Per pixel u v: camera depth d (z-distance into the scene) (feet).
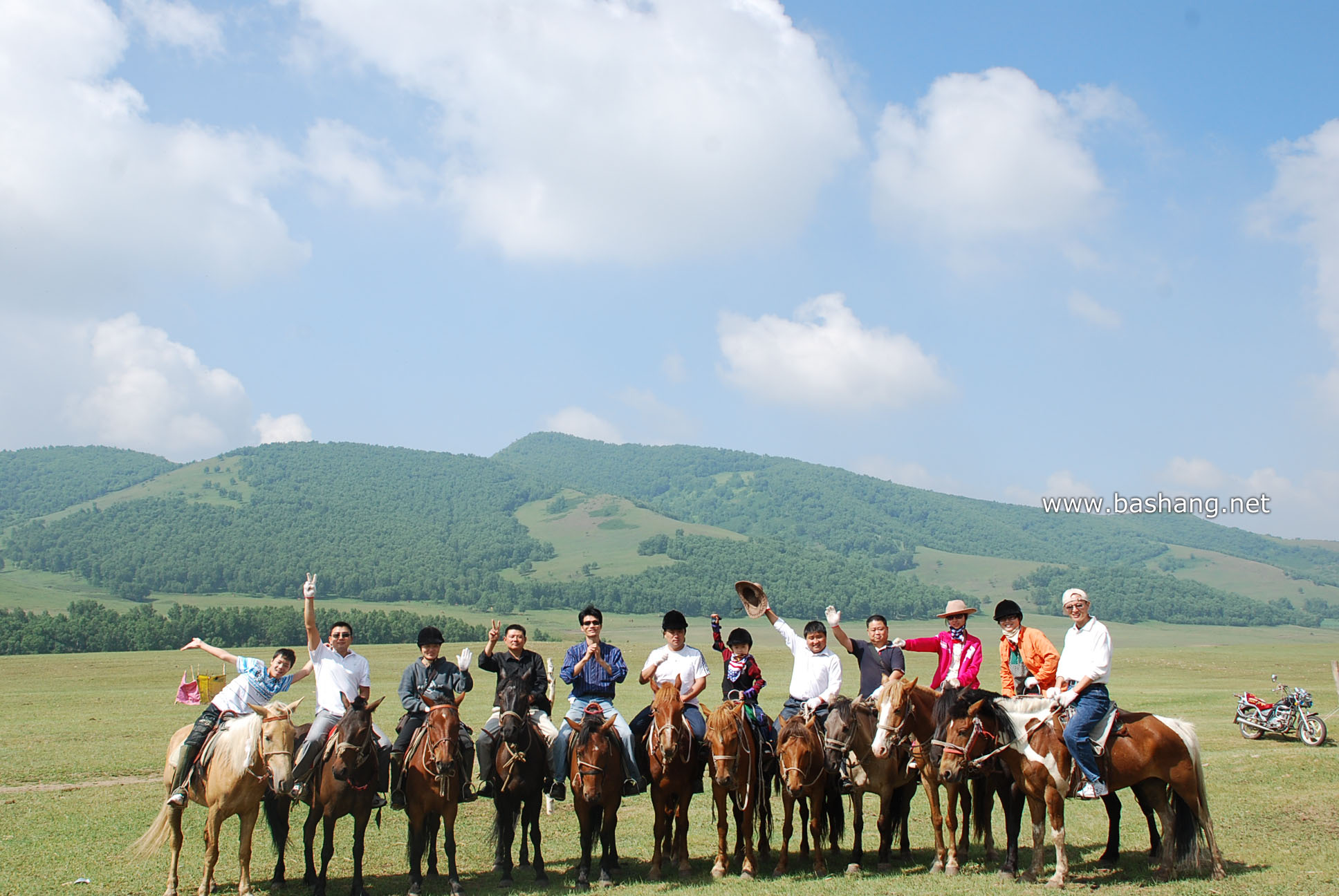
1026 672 45.57
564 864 47.47
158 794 69.51
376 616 465.47
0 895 42.32
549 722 45.39
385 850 51.55
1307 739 81.10
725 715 42.70
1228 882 38.93
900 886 40.11
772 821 54.19
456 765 40.32
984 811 44.88
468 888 42.50
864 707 44.55
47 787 74.69
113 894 42.42
